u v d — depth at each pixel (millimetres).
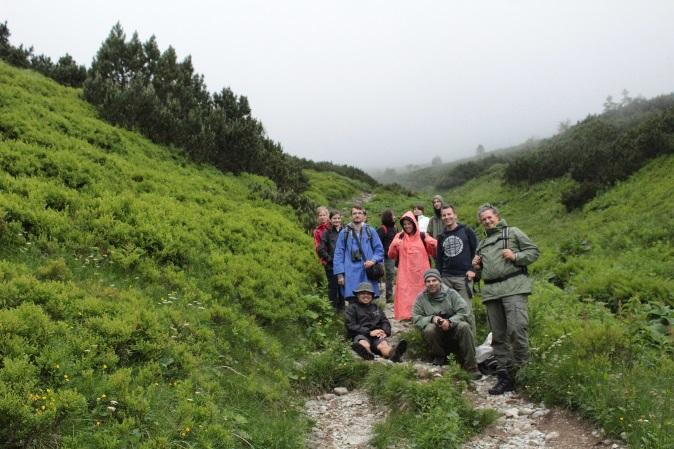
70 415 4383
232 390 5945
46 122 13469
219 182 16141
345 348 7797
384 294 13031
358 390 7020
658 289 10102
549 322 8312
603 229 17750
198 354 6348
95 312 6066
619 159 23766
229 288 8844
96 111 17297
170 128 17438
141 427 4625
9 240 7402
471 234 8117
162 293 7812
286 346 8141
